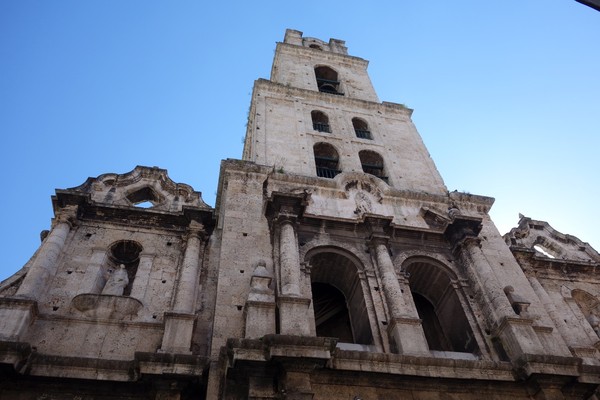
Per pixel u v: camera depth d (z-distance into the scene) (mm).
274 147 28719
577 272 27406
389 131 34031
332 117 33625
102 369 15609
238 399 14586
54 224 21297
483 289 21219
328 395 15297
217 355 15969
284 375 14672
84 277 19734
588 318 25438
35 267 18781
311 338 15086
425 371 16219
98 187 24047
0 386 14953
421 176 30109
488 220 26531
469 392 16703
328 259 22188
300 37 47625
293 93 34344
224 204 22844
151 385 15406
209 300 19328
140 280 20031
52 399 15078
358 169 28969
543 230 31578
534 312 21031
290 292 17625
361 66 43094
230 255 19656
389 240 23000
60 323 17578
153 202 25219
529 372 16812
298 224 21828
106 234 21688
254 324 16141
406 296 20656
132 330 17906
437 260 22938
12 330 16234
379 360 16031
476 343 19781
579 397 17344
